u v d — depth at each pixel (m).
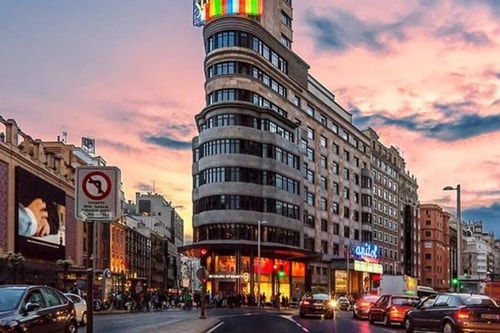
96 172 10.03
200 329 23.67
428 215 145.75
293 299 77.12
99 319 33.97
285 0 85.50
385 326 29.66
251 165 70.06
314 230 85.06
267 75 75.69
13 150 42.22
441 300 22.55
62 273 53.19
